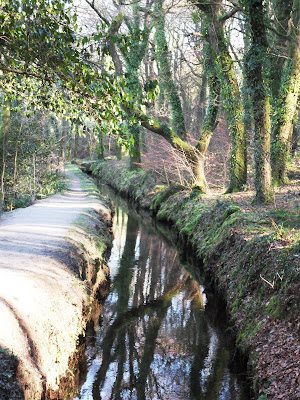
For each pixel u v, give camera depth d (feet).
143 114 61.93
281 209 36.45
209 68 64.08
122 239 59.57
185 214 58.65
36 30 16.10
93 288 33.50
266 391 16.99
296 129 71.26
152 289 37.91
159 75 72.08
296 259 22.47
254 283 26.20
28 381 16.06
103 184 136.77
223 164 76.33
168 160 78.69
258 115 40.34
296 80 48.62
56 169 106.73
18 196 68.08
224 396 20.13
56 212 54.39
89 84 17.30
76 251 34.12
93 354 24.68
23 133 68.13
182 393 20.47
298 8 47.09
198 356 24.58
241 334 23.82
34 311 20.29
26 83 23.56
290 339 18.78
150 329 28.81
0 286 21.15
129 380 21.93
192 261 46.01
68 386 20.62
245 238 31.63
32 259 28.63
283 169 51.47
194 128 99.04
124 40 18.26
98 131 18.95
